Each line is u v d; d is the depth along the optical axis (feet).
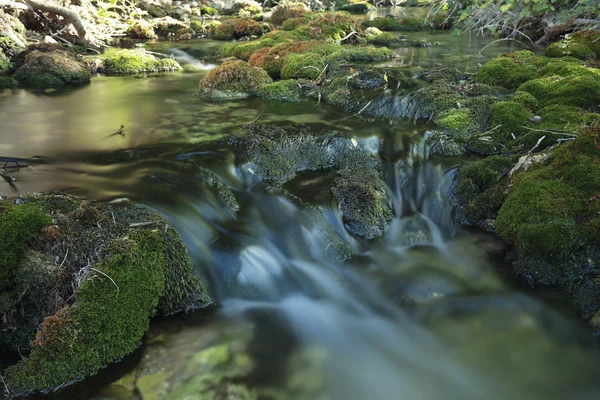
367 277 13.29
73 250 10.62
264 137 17.63
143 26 40.19
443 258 14.10
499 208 14.94
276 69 27.32
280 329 11.39
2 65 26.76
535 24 39.88
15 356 9.86
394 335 11.50
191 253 12.44
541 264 12.62
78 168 15.34
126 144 17.35
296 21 42.80
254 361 10.39
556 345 11.02
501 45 35.99
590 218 12.51
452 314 12.09
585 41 27.25
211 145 17.25
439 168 17.33
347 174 16.49
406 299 12.56
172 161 16.02
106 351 9.71
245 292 12.32
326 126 19.24
